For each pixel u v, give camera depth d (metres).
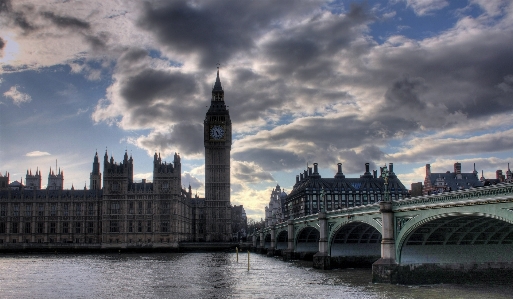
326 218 116.12
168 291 81.19
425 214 72.81
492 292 71.38
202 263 145.50
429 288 75.81
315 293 75.88
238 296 74.81
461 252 82.00
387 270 80.25
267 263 141.38
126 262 153.00
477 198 62.75
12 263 150.38
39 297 76.94
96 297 76.12
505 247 82.44
